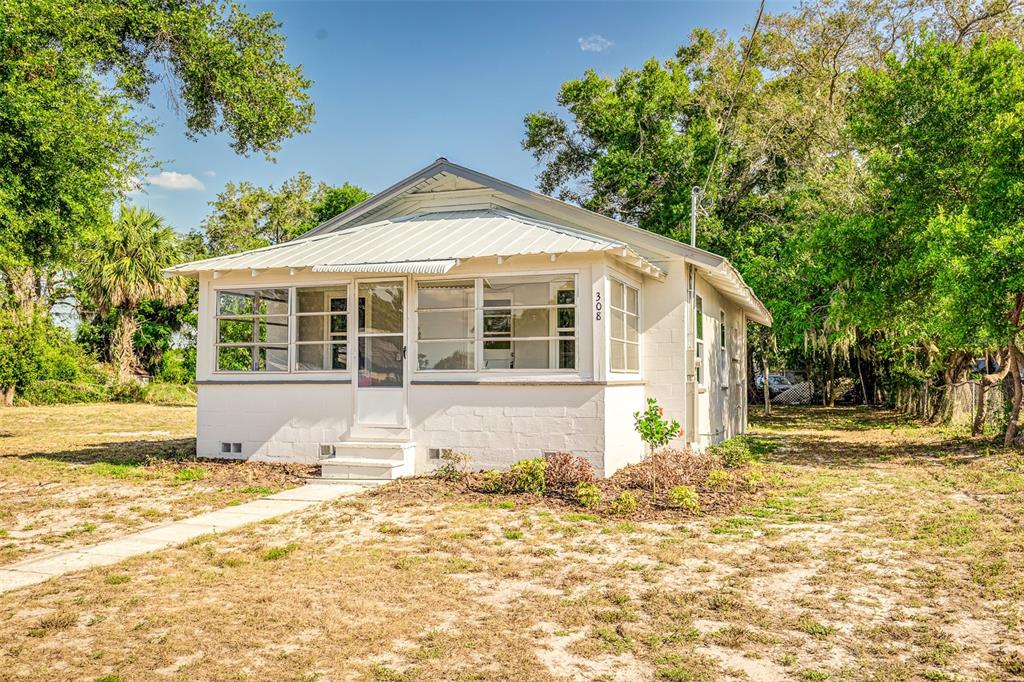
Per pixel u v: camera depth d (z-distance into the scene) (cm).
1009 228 1251
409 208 1443
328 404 1221
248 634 493
